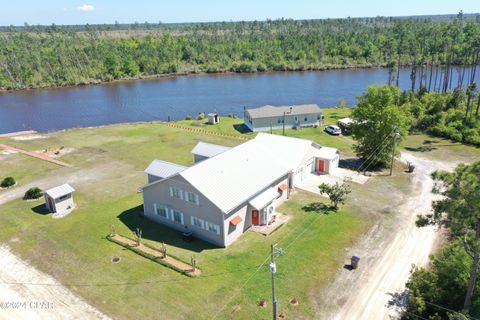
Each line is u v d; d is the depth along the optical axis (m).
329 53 156.62
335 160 43.66
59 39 183.25
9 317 22.31
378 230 30.81
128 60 137.00
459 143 53.50
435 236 29.77
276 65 145.25
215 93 106.31
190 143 56.81
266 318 21.55
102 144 57.25
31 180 43.66
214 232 29.05
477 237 18.62
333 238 29.66
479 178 17.73
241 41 176.00
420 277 22.38
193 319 21.67
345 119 63.59
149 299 23.41
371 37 170.12
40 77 124.38
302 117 64.00
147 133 63.12
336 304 22.64
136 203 36.91
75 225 32.88
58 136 62.66
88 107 92.56
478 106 58.78
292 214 33.72
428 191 38.00
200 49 159.38
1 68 122.62
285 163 38.06
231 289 24.05
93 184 41.88
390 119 43.12
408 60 140.75
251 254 27.78
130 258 27.75
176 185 30.05
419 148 51.91
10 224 33.38
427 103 65.62
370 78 122.50
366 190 38.53
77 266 26.97
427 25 187.12
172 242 29.80
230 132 62.59
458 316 18.09
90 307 22.89
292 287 24.12
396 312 21.97
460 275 21.31
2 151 54.62
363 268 25.95
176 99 99.56
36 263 27.47
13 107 93.88
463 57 100.50
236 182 31.30
